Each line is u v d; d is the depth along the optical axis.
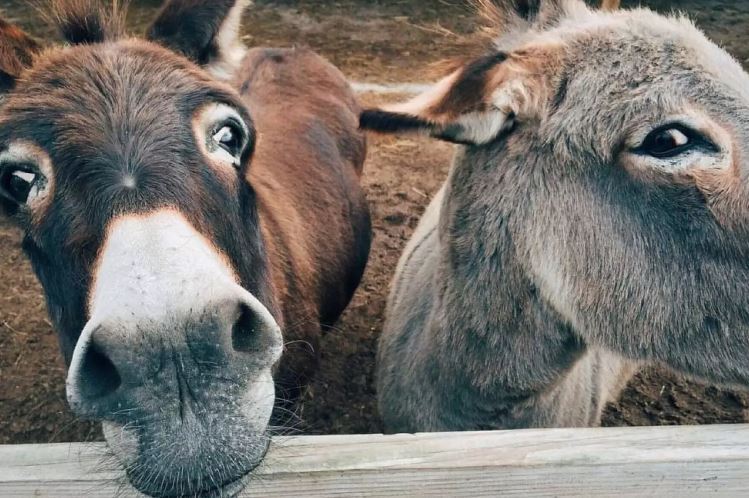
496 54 0.75
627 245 0.71
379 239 1.56
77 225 0.59
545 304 0.76
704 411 1.20
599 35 0.72
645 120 0.68
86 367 0.53
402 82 2.19
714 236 0.68
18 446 0.60
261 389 0.57
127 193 0.59
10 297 1.42
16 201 0.65
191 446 0.54
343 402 1.22
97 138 0.61
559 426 0.88
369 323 1.37
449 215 0.81
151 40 0.81
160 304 0.52
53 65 0.68
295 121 1.19
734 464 0.60
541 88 0.72
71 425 1.18
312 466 0.59
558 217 0.73
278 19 2.62
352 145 1.34
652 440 0.60
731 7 2.64
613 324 0.74
